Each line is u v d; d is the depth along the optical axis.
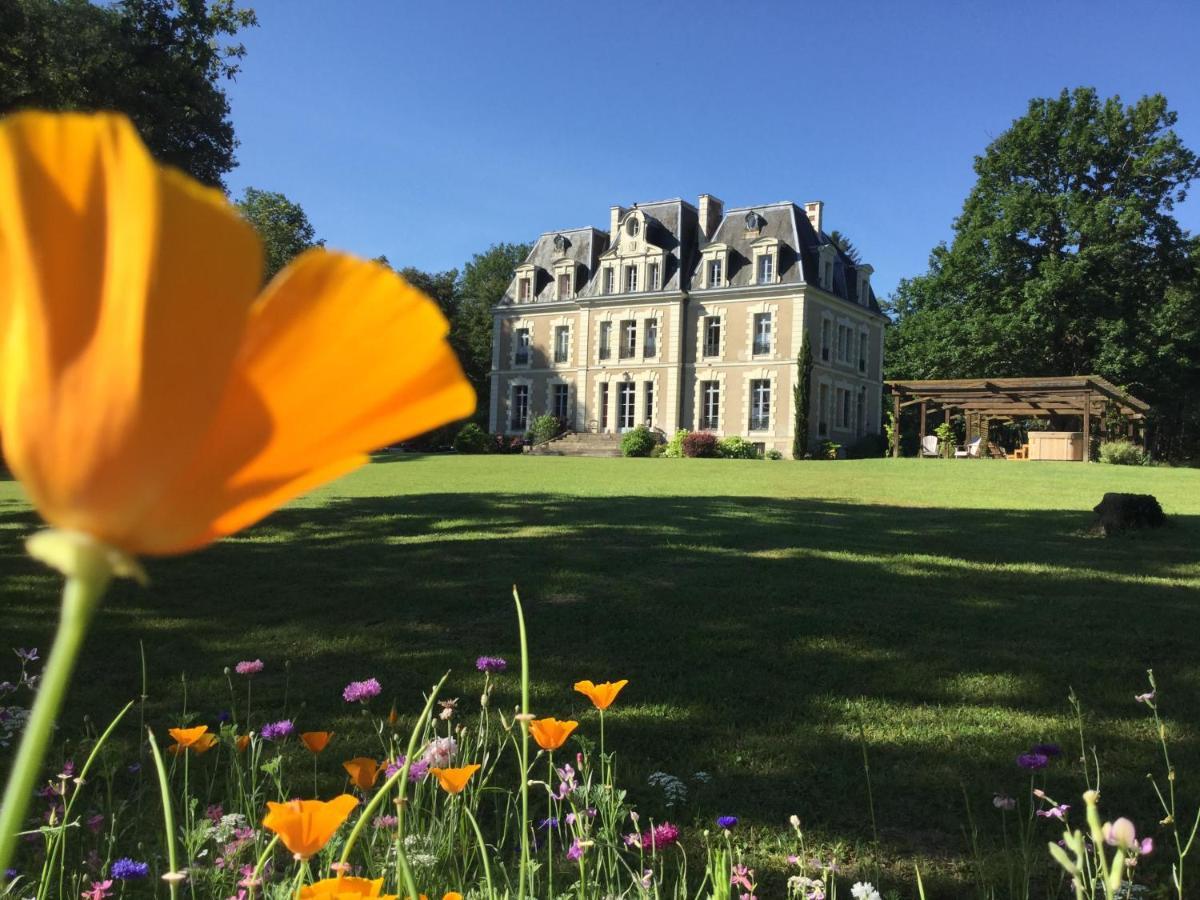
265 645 5.02
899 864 2.62
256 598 6.23
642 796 3.05
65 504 0.26
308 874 1.36
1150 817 2.89
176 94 15.83
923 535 9.62
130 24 15.36
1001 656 4.84
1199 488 16.83
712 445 36.09
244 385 0.27
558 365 42.47
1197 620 5.67
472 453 39.88
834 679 4.43
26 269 0.25
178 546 0.28
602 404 41.25
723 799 3.04
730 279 38.75
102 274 0.25
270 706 3.92
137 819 2.34
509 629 5.38
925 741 3.60
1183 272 36.31
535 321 43.38
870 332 43.12
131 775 2.96
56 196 0.25
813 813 2.95
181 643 5.05
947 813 2.97
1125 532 9.77
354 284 0.28
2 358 0.27
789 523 10.41
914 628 5.42
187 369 0.26
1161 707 3.99
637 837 1.97
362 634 5.26
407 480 18.38
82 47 14.44
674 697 4.10
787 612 5.79
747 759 3.39
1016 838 2.77
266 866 1.70
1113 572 7.46
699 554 7.96
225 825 1.81
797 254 37.28
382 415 0.28
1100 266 36.06
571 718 3.79
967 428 36.81
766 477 19.59
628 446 37.16
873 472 21.33
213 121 16.98
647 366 39.84
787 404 36.59
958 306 39.44
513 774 3.10
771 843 2.74
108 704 3.91
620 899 1.77
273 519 10.70
